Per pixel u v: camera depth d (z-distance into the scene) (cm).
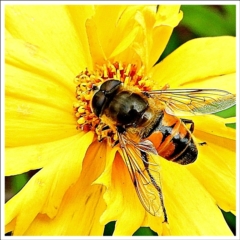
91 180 9
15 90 9
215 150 10
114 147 9
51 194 9
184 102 9
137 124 9
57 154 9
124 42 9
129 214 9
